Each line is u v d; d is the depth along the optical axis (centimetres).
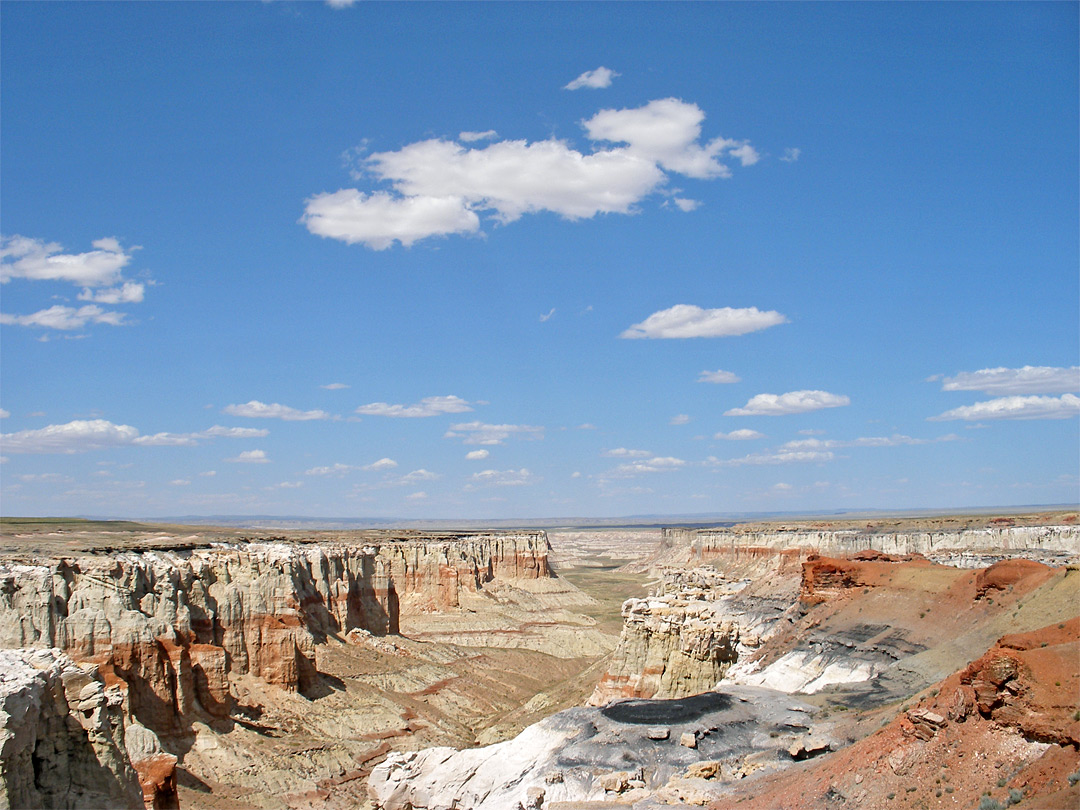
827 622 10650
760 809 5625
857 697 8081
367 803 8500
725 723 7606
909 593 10275
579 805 6569
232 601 11156
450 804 7300
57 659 5081
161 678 8969
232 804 8344
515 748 7650
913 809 4747
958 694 5116
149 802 5919
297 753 9675
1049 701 4591
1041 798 4169
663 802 6297
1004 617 8288
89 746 4728
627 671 10400
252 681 10975
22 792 4094
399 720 11500
